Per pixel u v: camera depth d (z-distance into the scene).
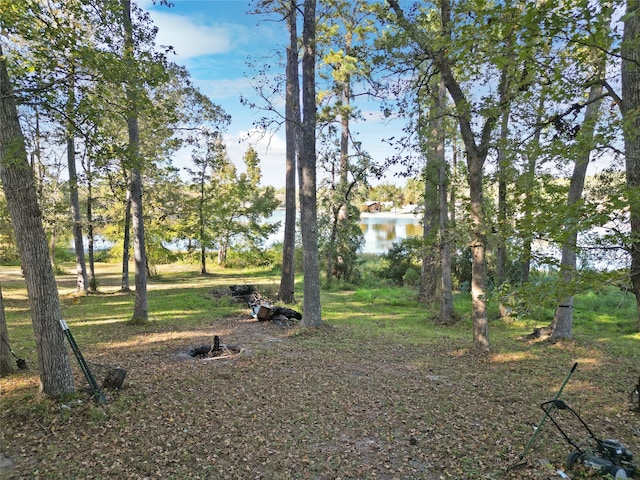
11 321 13.28
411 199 30.88
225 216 29.48
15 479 4.58
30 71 6.11
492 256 18.47
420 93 10.03
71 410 6.14
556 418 6.25
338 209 23.50
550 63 5.27
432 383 7.85
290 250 17.25
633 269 4.44
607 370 8.63
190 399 6.84
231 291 19.30
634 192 4.04
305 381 7.84
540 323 14.14
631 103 4.46
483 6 4.90
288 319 13.77
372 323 13.86
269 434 5.78
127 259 20.77
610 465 4.62
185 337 11.24
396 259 25.70
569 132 5.21
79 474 4.70
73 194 19.23
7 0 5.30
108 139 7.63
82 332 11.76
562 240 4.59
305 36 11.64
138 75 6.52
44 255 6.33
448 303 14.16
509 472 4.80
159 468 4.89
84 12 6.27
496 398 7.07
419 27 8.86
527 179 6.31
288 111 16.62
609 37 4.38
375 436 5.76
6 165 5.92
